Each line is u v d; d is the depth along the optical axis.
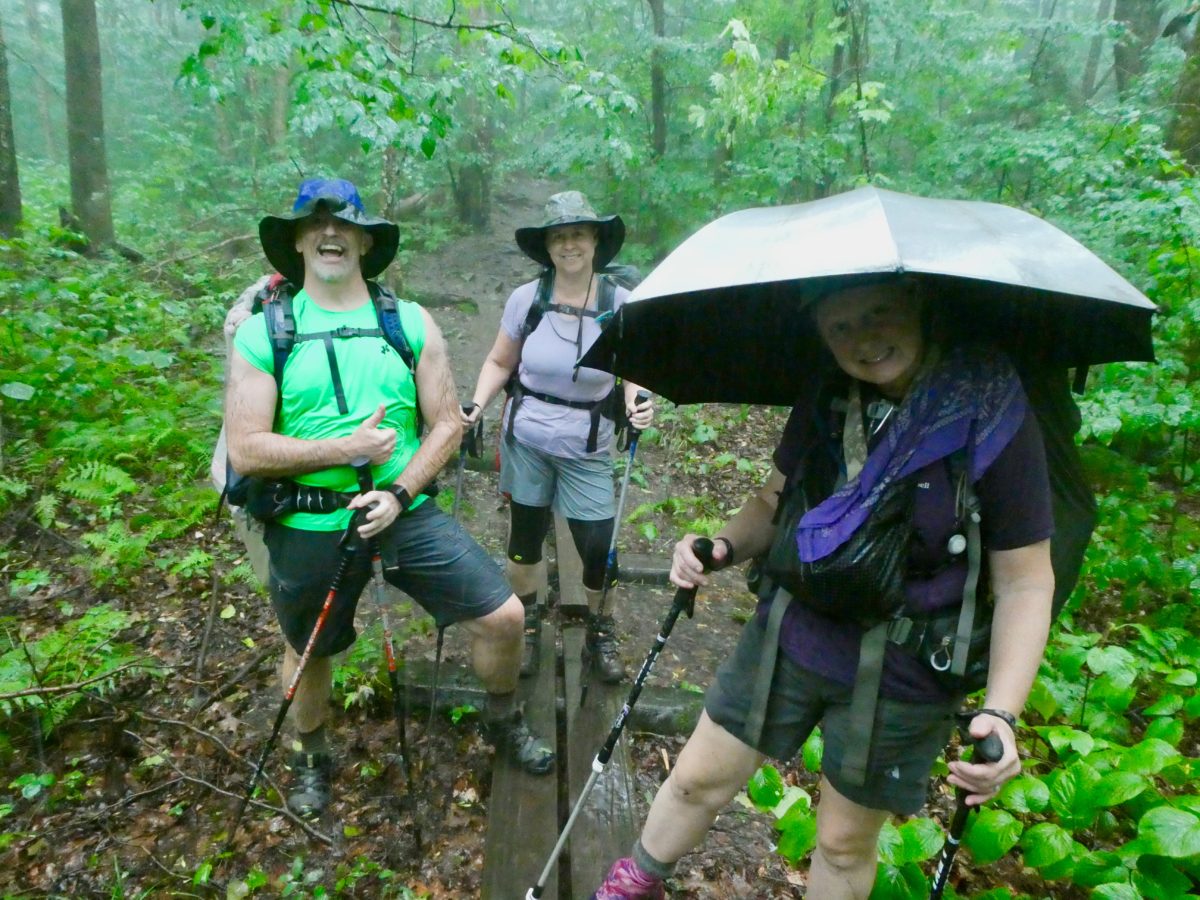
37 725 2.66
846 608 1.49
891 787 1.57
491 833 2.44
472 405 2.97
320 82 3.95
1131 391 3.65
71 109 7.98
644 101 10.81
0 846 2.32
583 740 2.88
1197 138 6.29
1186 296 3.71
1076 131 6.60
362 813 2.53
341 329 2.17
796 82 7.11
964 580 1.46
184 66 4.12
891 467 1.43
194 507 3.99
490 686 2.57
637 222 10.72
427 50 7.74
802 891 2.32
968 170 7.83
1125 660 2.86
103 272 6.62
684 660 3.47
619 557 4.34
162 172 13.03
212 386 5.34
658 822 1.90
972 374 1.42
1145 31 9.84
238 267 8.52
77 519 3.91
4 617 3.21
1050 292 1.23
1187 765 2.65
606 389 2.97
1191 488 4.15
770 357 1.90
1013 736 1.35
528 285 2.99
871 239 1.25
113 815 2.46
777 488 1.85
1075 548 1.52
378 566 2.22
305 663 2.21
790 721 1.71
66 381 4.69
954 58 8.95
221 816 2.48
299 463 2.10
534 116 11.80
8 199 6.44
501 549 4.35
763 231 1.44
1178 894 2.03
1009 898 2.16
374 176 12.41
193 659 3.14
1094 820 2.52
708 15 11.64
